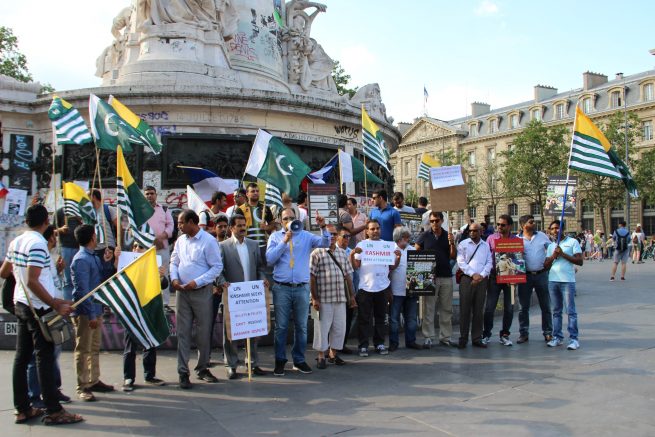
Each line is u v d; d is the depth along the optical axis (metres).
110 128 8.60
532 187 62.88
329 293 7.91
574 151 9.60
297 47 19.55
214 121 13.36
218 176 13.16
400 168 100.00
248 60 16.77
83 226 6.62
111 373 7.61
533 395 6.43
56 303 5.57
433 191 10.34
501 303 12.73
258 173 8.90
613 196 56.47
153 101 12.89
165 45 14.05
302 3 20.31
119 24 16.62
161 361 8.26
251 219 9.69
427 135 94.62
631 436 5.13
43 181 13.87
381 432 5.29
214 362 8.30
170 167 12.95
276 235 7.78
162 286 7.91
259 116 13.83
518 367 7.80
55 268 8.09
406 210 12.40
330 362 8.26
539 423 5.48
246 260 7.61
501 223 9.30
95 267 6.61
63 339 5.62
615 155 9.70
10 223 13.08
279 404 6.21
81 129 9.06
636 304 13.66
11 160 13.80
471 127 90.56
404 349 9.21
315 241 7.88
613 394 6.45
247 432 5.33
